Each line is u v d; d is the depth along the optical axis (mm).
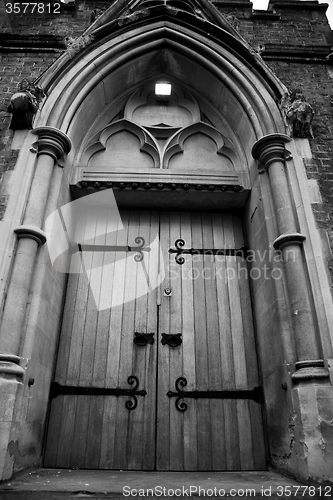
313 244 3164
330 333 2797
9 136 3684
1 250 2990
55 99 3891
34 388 2936
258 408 3459
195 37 4426
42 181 3402
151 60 4570
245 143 4223
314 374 2643
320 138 3887
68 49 4168
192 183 4031
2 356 2637
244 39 4590
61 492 2178
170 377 3570
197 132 4527
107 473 2984
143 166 4262
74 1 5168
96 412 3404
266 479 2711
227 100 4348
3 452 2383
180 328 3785
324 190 3502
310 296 2965
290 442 2756
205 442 3320
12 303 2826
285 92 3955
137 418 3395
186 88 4762
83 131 4281
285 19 5082
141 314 3834
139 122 4570
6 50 4531
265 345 3438
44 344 3197
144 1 4691
